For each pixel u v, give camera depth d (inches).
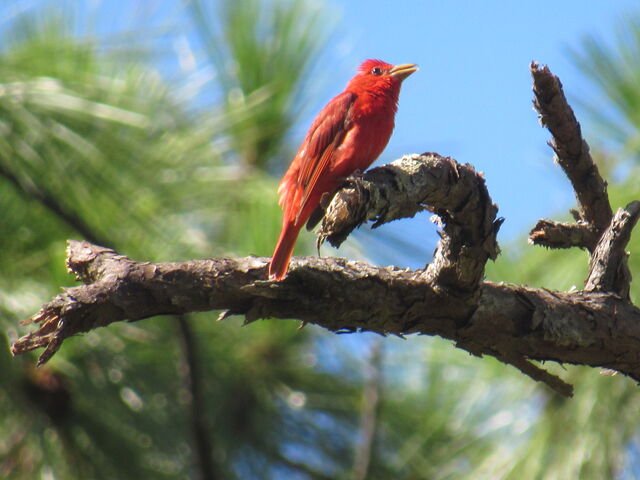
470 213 220.7
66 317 194.9
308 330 388.8
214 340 371.9
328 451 394.9
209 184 373.1
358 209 212.7
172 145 355.3
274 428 393.4
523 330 240.2
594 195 265.7
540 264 355.9
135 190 344.2
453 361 373.7
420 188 217.8
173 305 209.6
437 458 374.6
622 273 254.7
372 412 377.4
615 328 244.4
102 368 353.4
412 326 235.6
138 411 359.6
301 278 220.5
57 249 336.5
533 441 340.5
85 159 337.4
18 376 346.3
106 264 208.8
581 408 338.0
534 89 249.8
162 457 367.2
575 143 256.8
